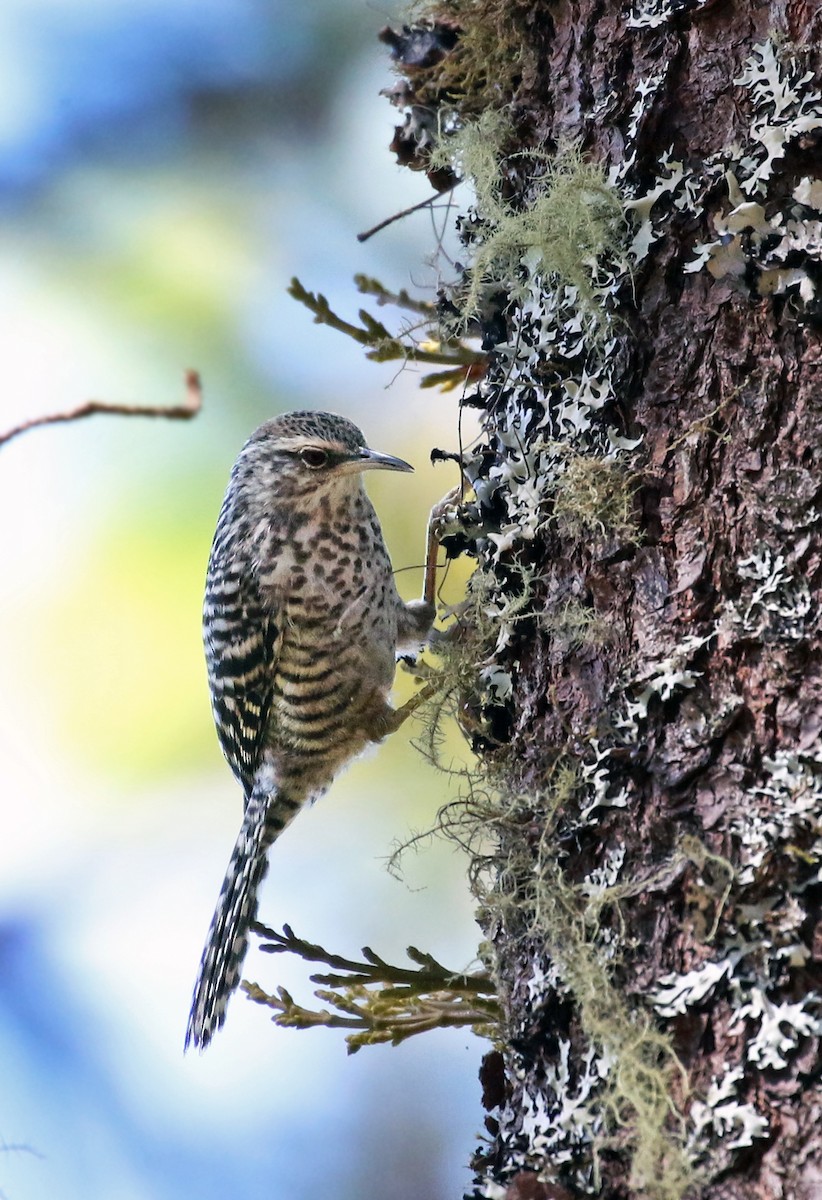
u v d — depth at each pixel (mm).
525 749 5488
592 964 5457
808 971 5441
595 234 5484
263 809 5645
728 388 5469
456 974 5512
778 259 5465
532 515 5492
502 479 5500
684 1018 5449
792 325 5465
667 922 5453
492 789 5496
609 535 5477
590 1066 5457
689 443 5469
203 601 5652
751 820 5453
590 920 5461
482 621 5504
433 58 5547
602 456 5480
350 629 5617
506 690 5496
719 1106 5441
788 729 5453
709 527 5465
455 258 5641
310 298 5574
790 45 5469
